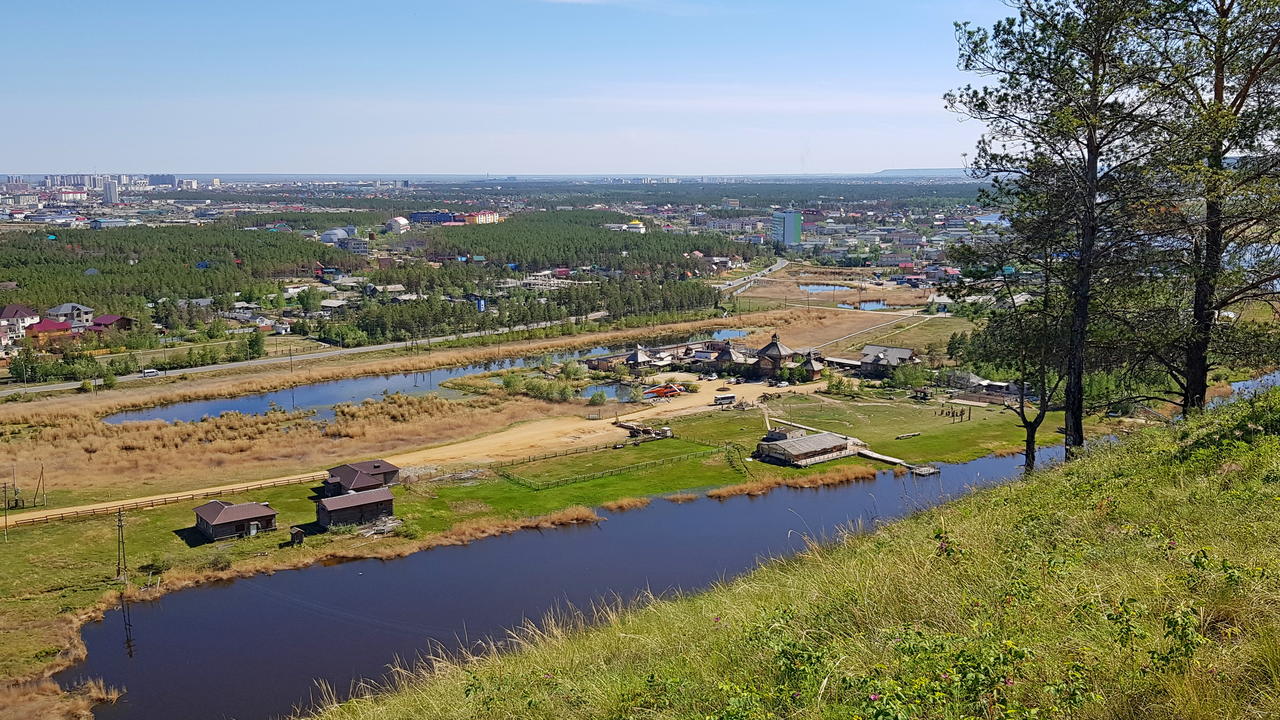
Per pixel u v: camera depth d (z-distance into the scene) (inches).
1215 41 1165.7
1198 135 1095.0
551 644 719.7
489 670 680.4
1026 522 684.1
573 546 2177.7
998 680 365.1
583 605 1792.6
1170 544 513.7
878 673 403.5
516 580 1957.4
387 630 1710.1
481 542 2217.0
